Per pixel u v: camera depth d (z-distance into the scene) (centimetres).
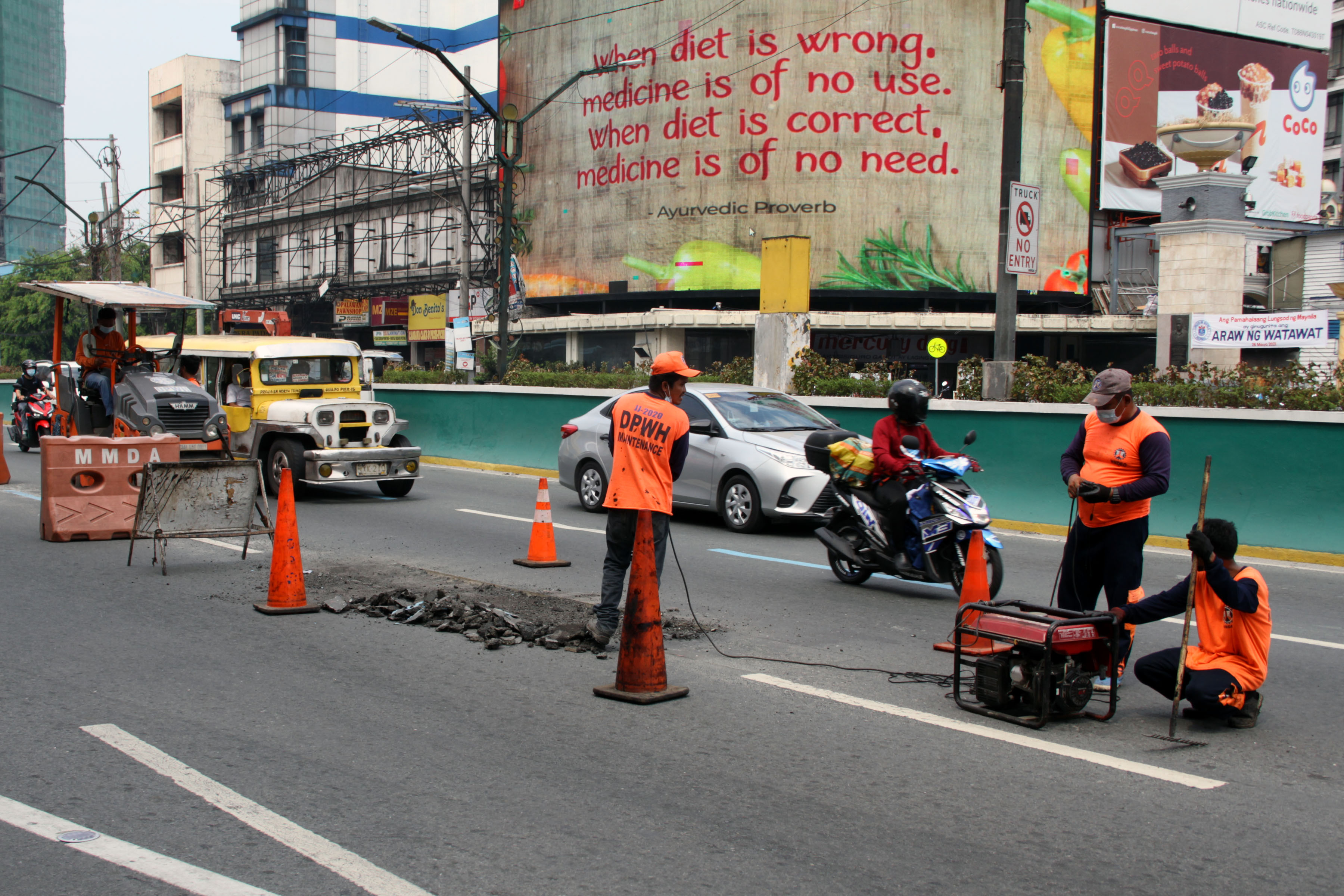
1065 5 4319
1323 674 670
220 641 710
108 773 469
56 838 402
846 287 4209
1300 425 1128
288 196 5962
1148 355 4428
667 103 4397
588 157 4634
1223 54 4547
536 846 399
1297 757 513
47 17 19538
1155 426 596
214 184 6944
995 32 4253
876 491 904
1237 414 1169
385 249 5416
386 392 2284
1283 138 4672
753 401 1354
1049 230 4353
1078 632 556
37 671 632
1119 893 368
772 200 4259
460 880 371
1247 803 453
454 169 4962
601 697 593
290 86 6700
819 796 452
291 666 649
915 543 880
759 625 780
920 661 682
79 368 1523
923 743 525
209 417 1429
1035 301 4372
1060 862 391
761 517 1238
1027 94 4288
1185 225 2831
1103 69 4378
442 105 5419
